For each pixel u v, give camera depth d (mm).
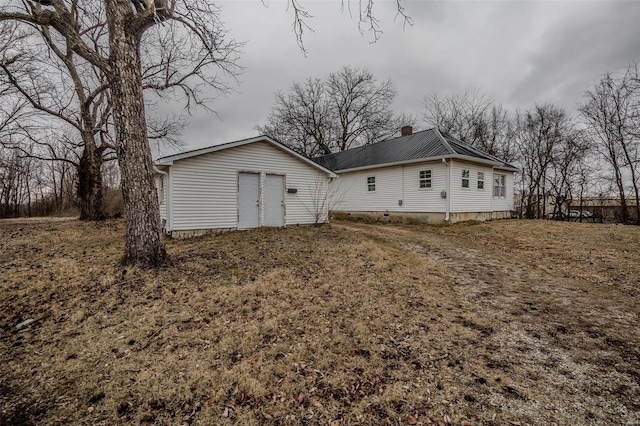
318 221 13203
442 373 3057
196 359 3316
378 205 17000
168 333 3838
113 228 12234
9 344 3662
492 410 2539
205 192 10258
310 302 4781
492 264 7273
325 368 3150
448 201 13633
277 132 28938
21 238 9359
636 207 17281
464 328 4020
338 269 6406
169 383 2930
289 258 7148
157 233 6016
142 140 5852
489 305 4805
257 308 4531
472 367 3156
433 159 13914
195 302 4676
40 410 2604
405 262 7148
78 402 2703
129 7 5688
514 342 3662
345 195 19109
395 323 4141
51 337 3795
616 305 4793
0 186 25703
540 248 8945
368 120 28422
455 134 28609
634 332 3900
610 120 17391
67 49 12586
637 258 7414
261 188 11586
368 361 3268
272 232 10547
